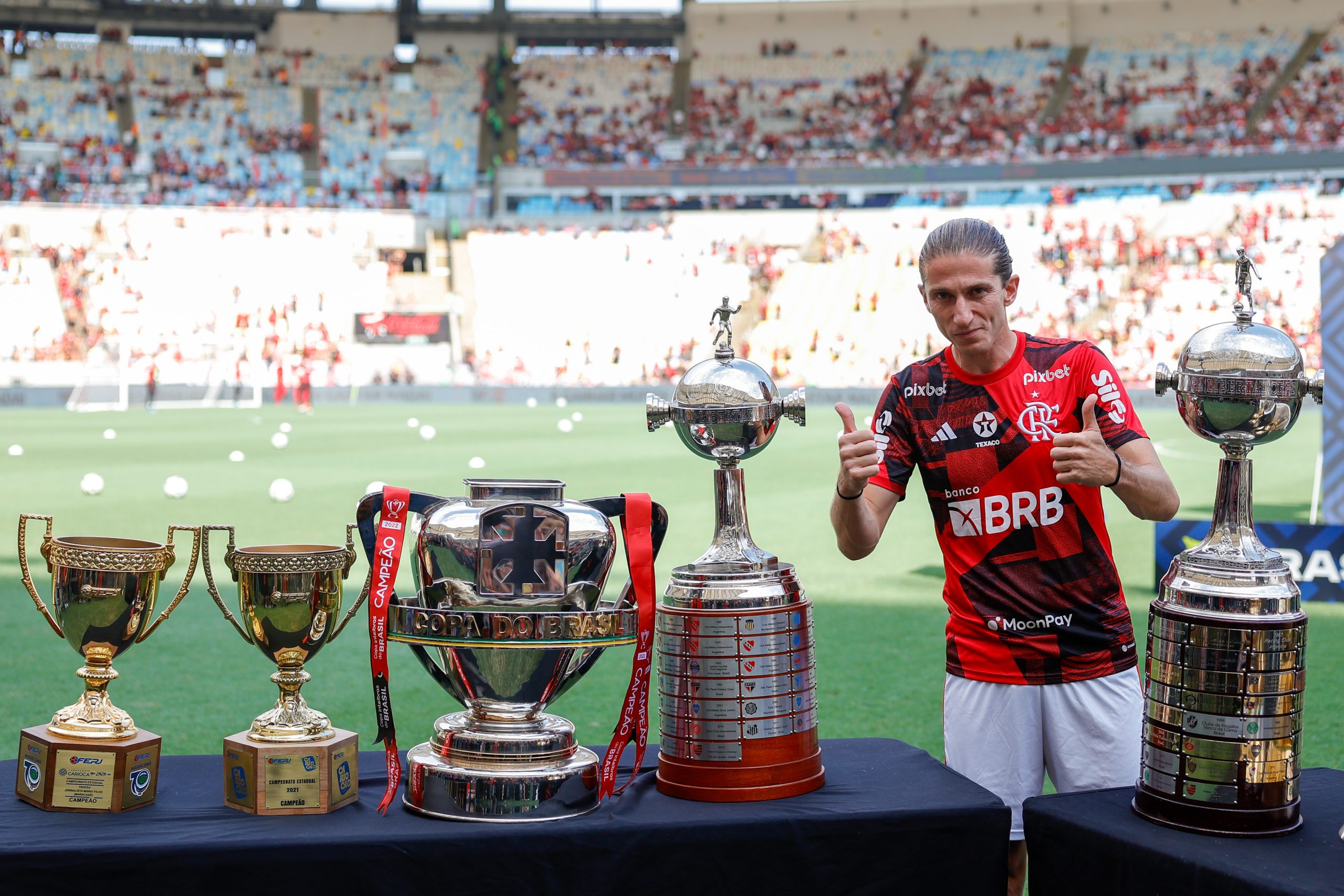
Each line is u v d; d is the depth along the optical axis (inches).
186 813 66.7
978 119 1416.1
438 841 61.4
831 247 1348.4
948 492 91.1
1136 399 1113.4
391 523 69.7
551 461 611.2
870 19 1515.7
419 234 1360.7
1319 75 1353.3
